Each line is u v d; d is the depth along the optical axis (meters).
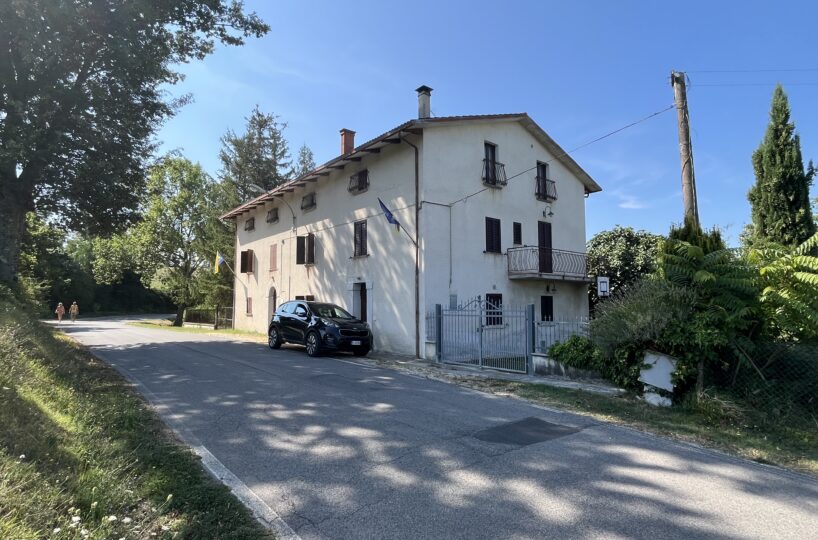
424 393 8.42
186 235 39.53
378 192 17.16
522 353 11.34
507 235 17.62
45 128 13.59
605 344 8.20
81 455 4.13
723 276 7.22
